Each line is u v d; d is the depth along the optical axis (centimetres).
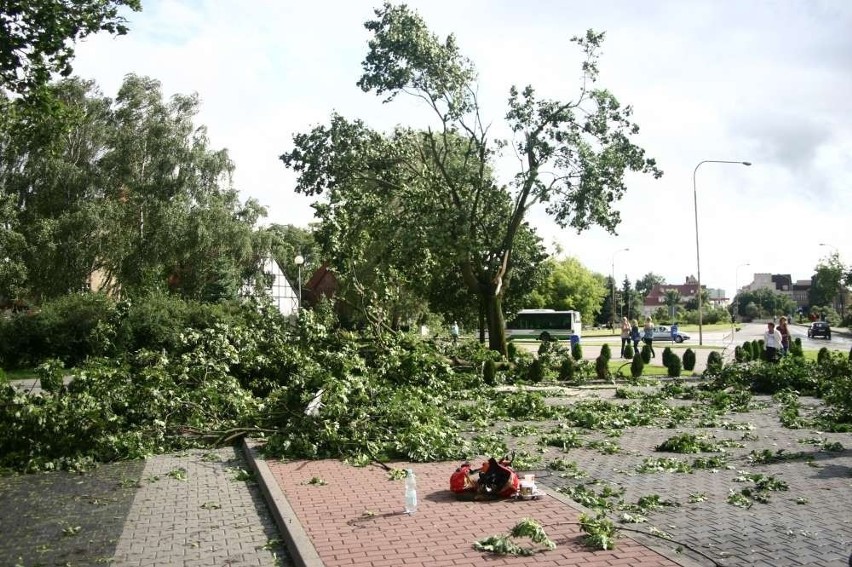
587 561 584
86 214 4059
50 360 1456
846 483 904
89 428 1115
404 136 2938
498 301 2892
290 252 6694
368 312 2255
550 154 2755
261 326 1797
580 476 956
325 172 2900
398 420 1204
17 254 4031
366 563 585
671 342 5984
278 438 1127
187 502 846
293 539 647
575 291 8550
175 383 1395
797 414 1577
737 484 902
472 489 827
